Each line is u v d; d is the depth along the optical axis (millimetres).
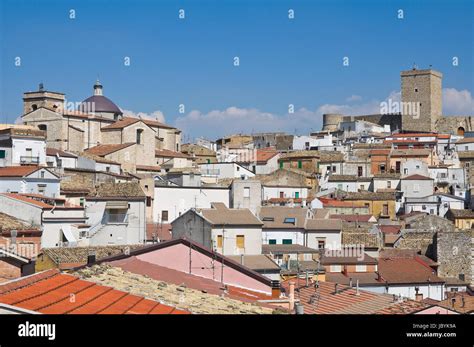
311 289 55375
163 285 36469
